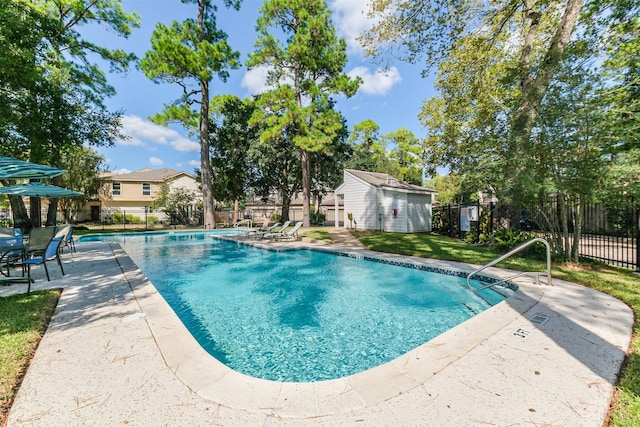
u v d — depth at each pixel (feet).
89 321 11.18
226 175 84.02
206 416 5.99
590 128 18.52
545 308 12.71
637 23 24.63
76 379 7.29
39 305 12.91
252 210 125.70
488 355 8.61
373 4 31.07
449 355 8.63
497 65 37.58
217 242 48.26
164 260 32.76
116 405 6.31
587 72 19.45
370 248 34.22
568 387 6.97
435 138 61.82
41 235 23.72
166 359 8.30
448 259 25.89
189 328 14.49
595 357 8.41
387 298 18.92
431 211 61.72
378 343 12.75
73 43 46.21
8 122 34.47
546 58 22.53
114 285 16.61
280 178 89.76
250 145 79.87
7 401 6.47
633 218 22.75
